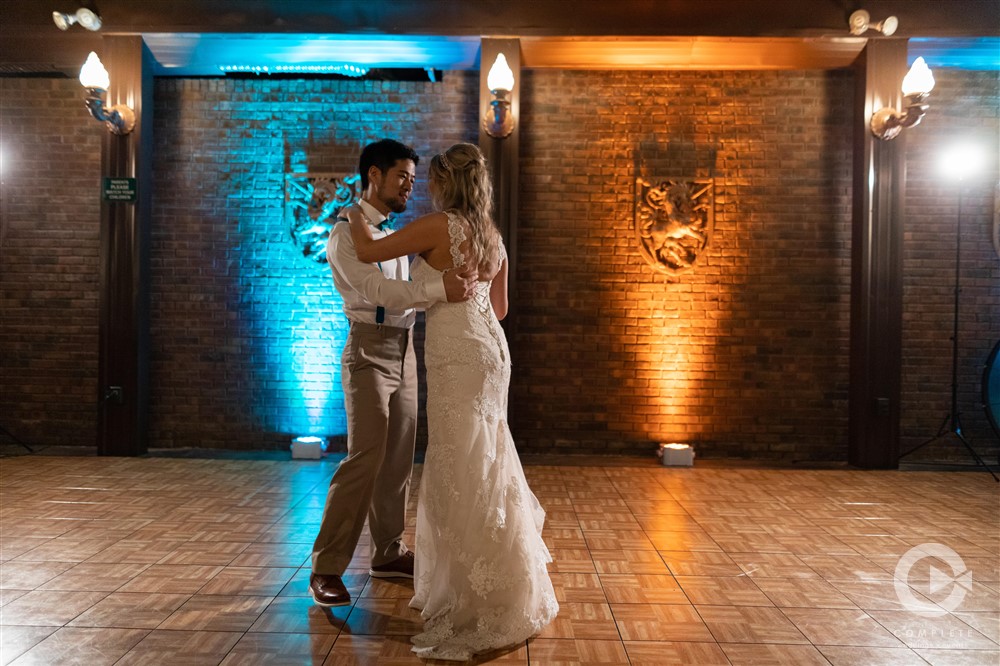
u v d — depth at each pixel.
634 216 5.38
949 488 4.40
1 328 5.46
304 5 4.91
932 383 5.32
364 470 2.46
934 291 5.31
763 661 2.08
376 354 2.51
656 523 3.57
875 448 4.99
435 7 4.91
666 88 5.37
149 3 4.93
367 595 2.56
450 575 2.23
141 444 5.20
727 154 5.35
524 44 5.02
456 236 2.28
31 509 3.68
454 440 2.28
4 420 5.46
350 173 5.39
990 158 5.28
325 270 5.41
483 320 2.36
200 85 5.42
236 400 5.43
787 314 5.34
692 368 5.37
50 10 4.92
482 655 2.11
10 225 5.45
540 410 5.41
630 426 5.39
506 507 2.26
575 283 5.39
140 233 5.13
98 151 5.43
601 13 4.89
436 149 5.40
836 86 5.32
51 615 2.34
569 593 2.61
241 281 5.42
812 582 2.74
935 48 4.98
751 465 5.11
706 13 4.87
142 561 2.89
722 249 5.36
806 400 5.33
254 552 3.02
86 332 5.44
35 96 5.43
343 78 5.42
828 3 4.82
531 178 5.40
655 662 2.06
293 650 2.10
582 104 5.39
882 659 2.10
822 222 5.32
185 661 2.02
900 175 4.96
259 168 5.42
